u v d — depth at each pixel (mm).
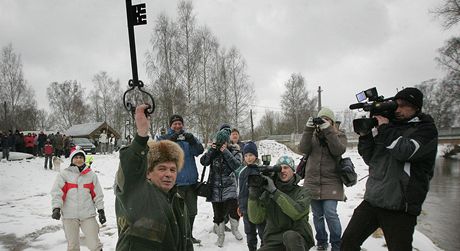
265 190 3764
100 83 54562
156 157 2176
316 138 4824
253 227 4754
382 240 5031
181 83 25922
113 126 53750
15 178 14031
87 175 4641
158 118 25953
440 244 5406
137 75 2066
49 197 10812
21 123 50562
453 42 31062
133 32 2076
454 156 29062
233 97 32500
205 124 27828
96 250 4500
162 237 1989
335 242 4570
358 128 3342
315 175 4734
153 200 2012
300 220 3734
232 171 5293
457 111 52562
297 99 54219
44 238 6250
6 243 6016
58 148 21391
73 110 54969
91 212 4566
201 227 6273
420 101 3223
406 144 2998
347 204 7375
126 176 1907
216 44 29734
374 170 3289
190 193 5176
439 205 8562
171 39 25875
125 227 2008
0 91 42688
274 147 26031
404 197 3045
